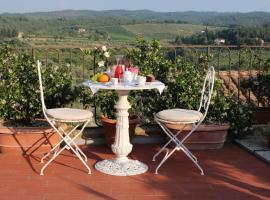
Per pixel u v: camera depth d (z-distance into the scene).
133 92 5.84
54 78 5.65
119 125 4.77
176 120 4.51
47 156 5.12
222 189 4.15
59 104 5.73
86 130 5.73
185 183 4.31
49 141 5.21
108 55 5.69
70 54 5.82
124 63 4.98
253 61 6.62
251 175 4.57
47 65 5.74
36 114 5.67
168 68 5.88
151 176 4.50
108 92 5.74
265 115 6.66
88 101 5.82
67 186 4.17
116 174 4.51
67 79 5.72
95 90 4.39
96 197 3.90
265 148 5.43
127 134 4.80
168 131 4.78
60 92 5.67
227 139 5.88
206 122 5.72
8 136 5.12
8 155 5.14
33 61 5.61
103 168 4.64
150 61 5.93
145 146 5.67
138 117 5.73
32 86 5.61
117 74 4.75
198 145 5.52
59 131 4.86
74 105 5.83
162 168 4.78
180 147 4.71
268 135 5.64
